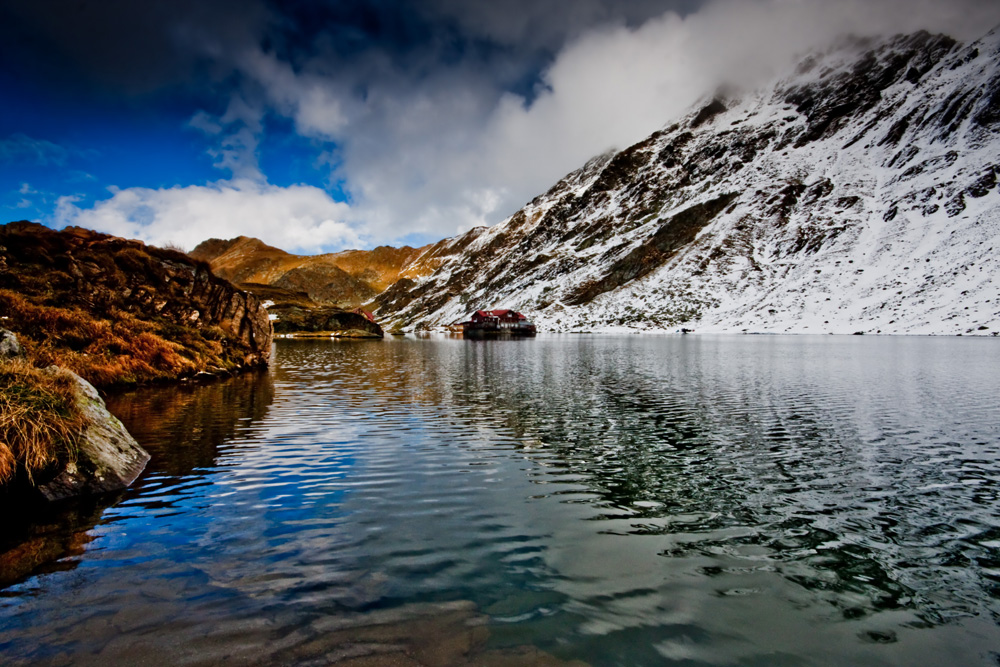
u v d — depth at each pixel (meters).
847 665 4.99
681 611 5.90
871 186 157.75
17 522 8.33
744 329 119.75
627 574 6.77
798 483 10.87
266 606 5.80
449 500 9.66
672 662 4.95
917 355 47.38
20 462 9.14
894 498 9.96
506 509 9.20
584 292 175.50
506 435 15.32
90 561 6.96
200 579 6.46
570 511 9.15
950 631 5.64
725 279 148.50
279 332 115.50
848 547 7.75
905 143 166.50
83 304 26.89
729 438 15.00
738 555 7.44
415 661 4.83
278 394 23.61
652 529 8.37
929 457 12.95
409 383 28.48
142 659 4.81
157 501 9.43
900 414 18.75
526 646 5.13
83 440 10.27
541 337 124.19
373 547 7.50
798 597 6.29
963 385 26.50
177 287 34.84
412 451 13.40
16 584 6.29
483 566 6.94
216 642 5.09
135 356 25.28
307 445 13.94
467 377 31.59
